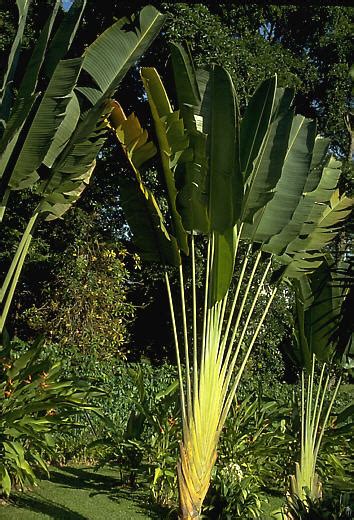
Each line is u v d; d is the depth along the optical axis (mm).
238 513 7156
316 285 8328
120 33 6242
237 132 5637
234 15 15070
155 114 5871
